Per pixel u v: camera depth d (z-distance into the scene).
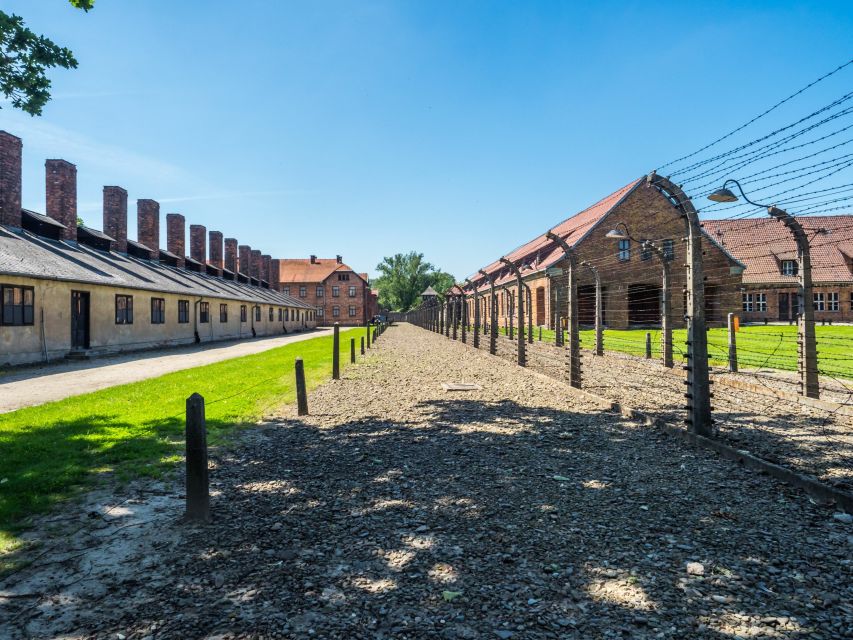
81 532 3.78
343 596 2.86
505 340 25.53
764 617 2.58
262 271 61.12
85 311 20.02
